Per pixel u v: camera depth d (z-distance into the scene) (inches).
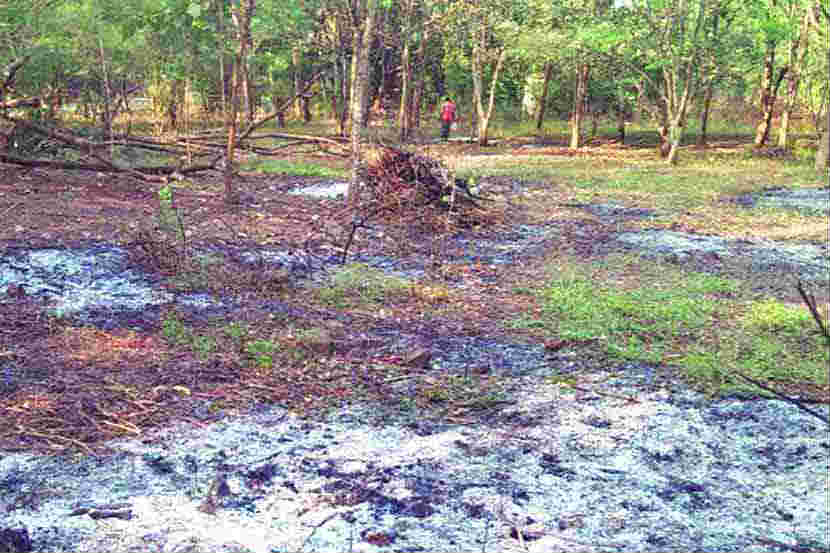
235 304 295.1
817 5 940.0
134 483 168.6
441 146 1089.4
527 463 184.9
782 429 207.5
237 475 173.3
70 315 271.4
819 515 165.9
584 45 987.9
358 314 295.7
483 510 162.7
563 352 263.1
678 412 217.0
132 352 241.6
